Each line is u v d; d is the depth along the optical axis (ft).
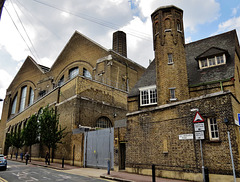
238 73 58.03
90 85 85.92
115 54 115.85
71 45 137.49
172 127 41.55
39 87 153.79
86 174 49.39
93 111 83.87
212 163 34.22
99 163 61.87
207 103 36.94
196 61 63.82
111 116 91.30
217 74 54.13
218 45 63.93
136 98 69.05
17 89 182.80
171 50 59.67
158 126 44.21
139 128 48.19
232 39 62.13
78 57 129.39
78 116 77.87
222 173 32.78
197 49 69.41
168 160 40.73
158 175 41.81
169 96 56.54
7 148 155.02
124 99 100.99
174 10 63.05
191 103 39.24
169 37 60.95
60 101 90.53
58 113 88.69
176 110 41.52
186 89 56.29
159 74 60.08
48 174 48.91
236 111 36.09
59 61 143.43
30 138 95.50
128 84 115.24
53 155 85.35
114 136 57.16
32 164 80.59
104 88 92.07
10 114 184.55
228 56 56.34
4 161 58.49
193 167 36.60
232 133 32.96
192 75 59.47
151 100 65.92
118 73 110.32
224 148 33.32
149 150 44.83
